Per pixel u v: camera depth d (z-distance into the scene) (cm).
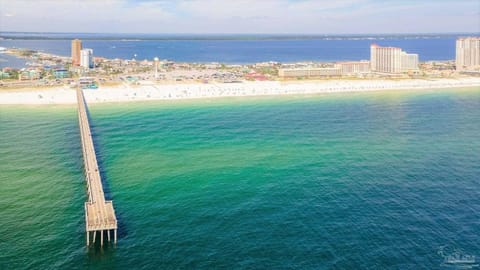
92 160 13762
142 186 12862
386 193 12119
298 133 19900
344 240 9469
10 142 18012
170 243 9381
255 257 8825
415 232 9812
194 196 12050
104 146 17525
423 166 14588
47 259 8800
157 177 13688
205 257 8838
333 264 8581
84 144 15625
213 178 13562
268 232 9850
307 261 8681
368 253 8956
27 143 17875
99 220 9431
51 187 12850
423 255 8881
